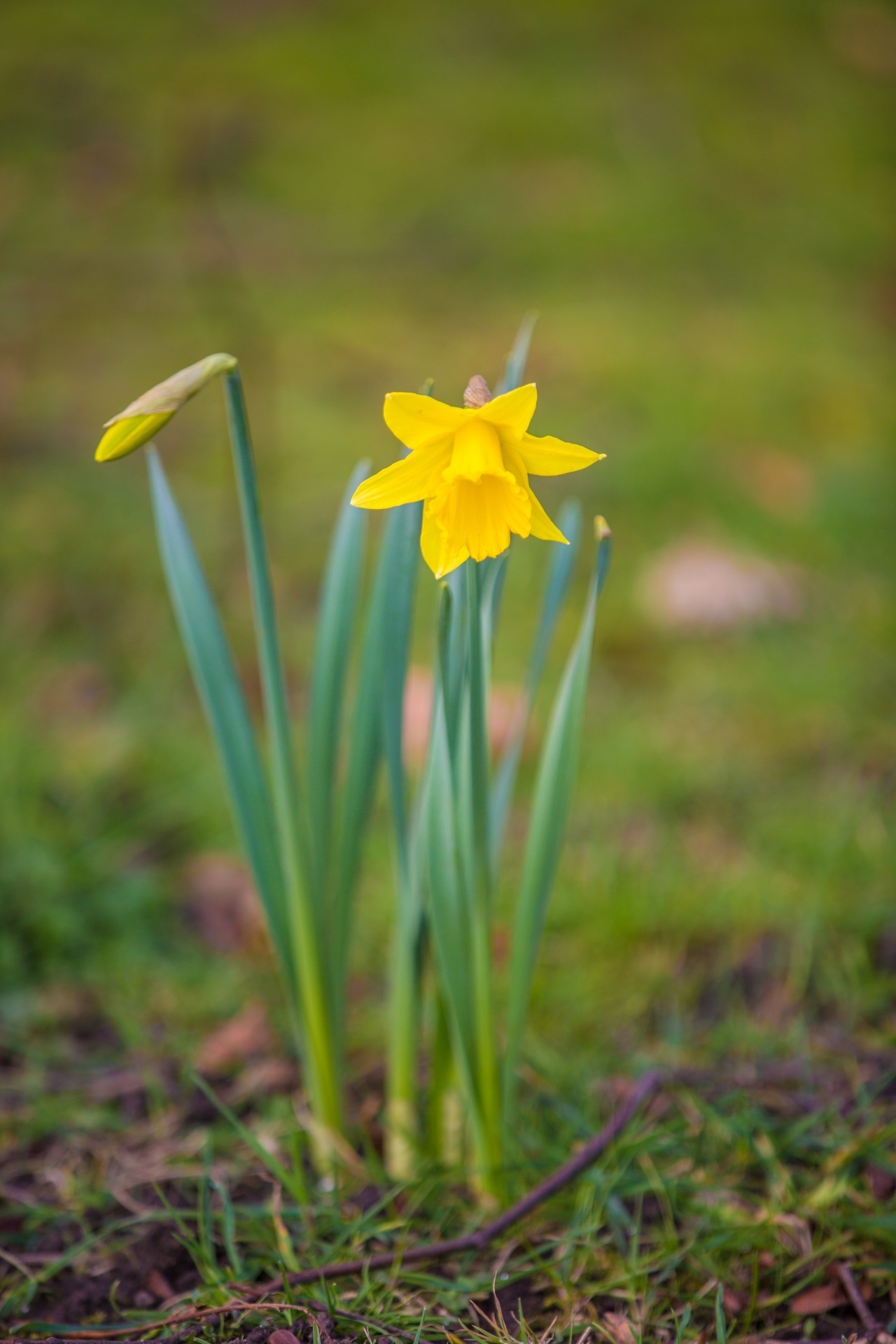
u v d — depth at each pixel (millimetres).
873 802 906
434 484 552
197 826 899
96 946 786
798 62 3320
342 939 652
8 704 989
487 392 552
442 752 589
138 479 1376
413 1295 608
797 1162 669
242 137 2465
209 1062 729
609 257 2088
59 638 1104
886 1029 740
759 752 986
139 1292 622
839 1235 633
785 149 2697
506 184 2367
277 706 617
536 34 3340
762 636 1145
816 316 1886
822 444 1486
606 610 1188
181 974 776
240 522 1292
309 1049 655
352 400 1571
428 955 675
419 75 2943
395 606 618
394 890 817
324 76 2844
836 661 1093
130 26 3113
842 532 1282
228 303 1817
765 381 1633
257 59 2922
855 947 776
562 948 792
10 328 1722
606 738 992
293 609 1178
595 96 2900
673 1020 749
